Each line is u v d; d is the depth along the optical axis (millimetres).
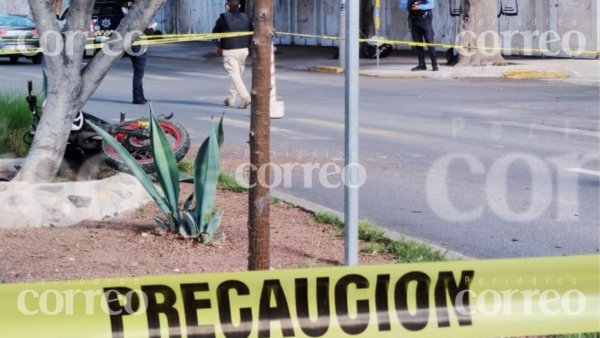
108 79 30672
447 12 38031
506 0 35250
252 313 5324
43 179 11117
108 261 8742
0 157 13789
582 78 28906
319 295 5352
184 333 5309
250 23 22141
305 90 26969
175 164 9609
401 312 5402
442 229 10945
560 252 9984
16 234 9680
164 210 9695
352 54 7746
